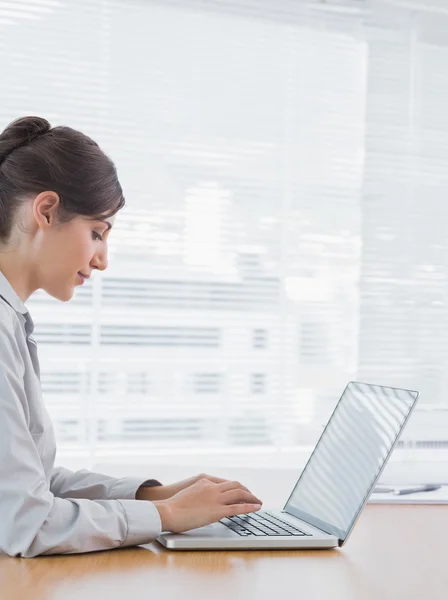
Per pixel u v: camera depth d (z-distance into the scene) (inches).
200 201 106.5
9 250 49.3
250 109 108.0
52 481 56.7
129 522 44.8
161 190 105.1
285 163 109.2
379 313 110.6
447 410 107.4
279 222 109.0
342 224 110.8
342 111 110.7
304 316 109.8
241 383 108.1
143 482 54.9
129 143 104.0
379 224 111.1
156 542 47.2
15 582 37.7
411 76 111.9
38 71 100.9
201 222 106.6
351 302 111.0
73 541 42.9
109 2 103.2
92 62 102.7
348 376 110.7
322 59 110.0
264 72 108.4
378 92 111.1
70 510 43.9
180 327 106.0
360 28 110.7
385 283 110.8
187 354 106.3
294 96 109.3
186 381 106.3
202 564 42.0
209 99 106.7
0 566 40.5
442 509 61.2
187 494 48.2
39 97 101.0
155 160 104.9
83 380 102.4
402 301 111.3
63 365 101.6
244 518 52.3
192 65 106.0
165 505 46.7
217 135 107.0
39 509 43.0
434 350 111.7
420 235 111.9
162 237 105.2
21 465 43.5
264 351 108.8
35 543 42.3
